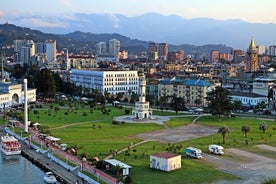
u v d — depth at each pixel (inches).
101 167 7037.4
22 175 7199.8
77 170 7037.4
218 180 6437.0
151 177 6510.8
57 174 7012.8
